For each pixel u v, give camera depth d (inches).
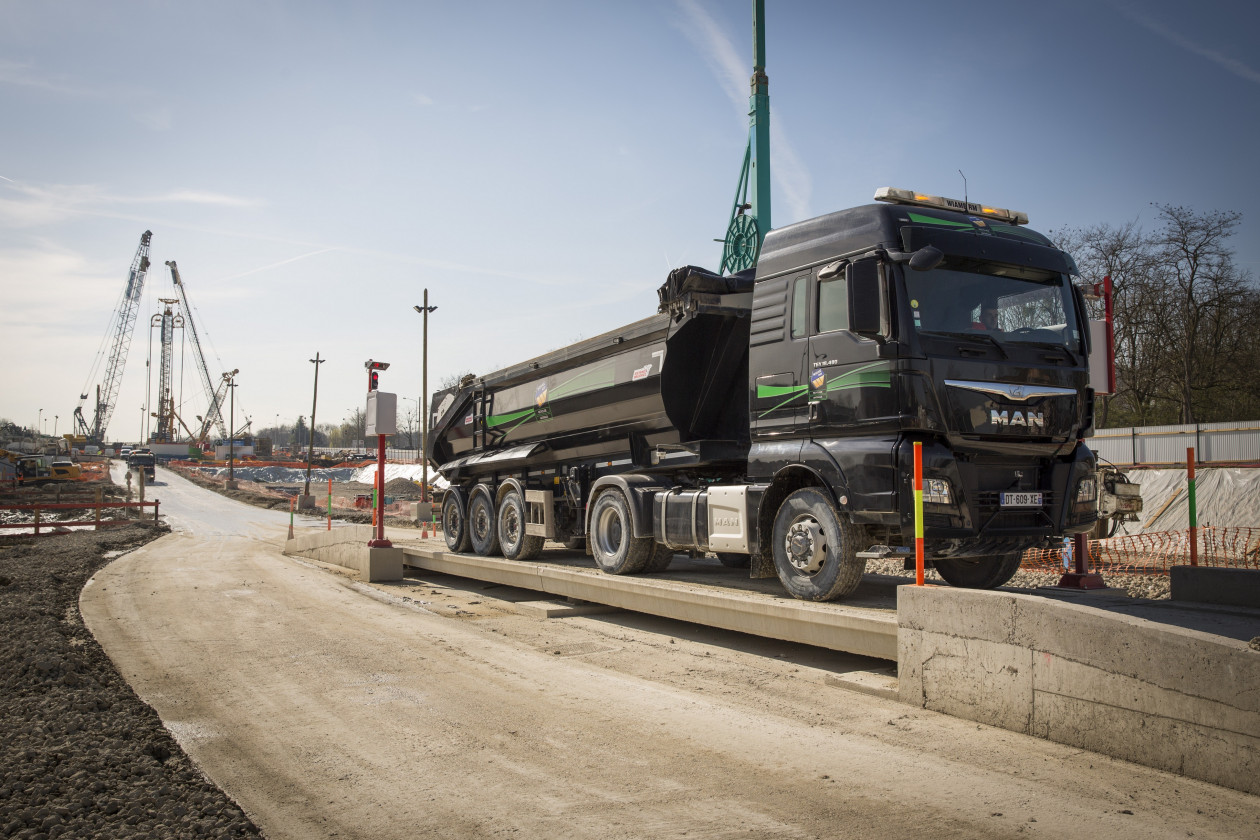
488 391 557.6
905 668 229.0
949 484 255.8
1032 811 153.9
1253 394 1318.9
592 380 428.5
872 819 152.6
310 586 532.1
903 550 261.6
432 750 198.8
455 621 387.5
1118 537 769.6
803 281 299.6
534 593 494.9
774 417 306.7
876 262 260.5
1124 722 177.6
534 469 513.0
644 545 385.1
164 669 291.4
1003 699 202.7
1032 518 276.7
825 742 198.1
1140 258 1408.7
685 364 369.1
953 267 274.1
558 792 170.2
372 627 371.2
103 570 669.3
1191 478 302.8
